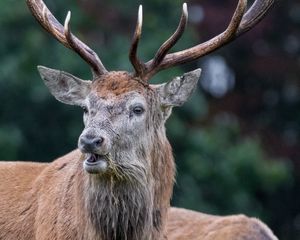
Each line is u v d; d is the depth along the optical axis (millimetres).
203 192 40031
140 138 18125
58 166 19297
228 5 46344
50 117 38562
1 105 38094
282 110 48094
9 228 19234
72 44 18453
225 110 47031
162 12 41156
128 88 18172
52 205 18781
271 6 19422
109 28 40625
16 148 37344
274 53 48094
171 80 18703
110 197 18062
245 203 40344
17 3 38406
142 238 18297
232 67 47844
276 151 46531
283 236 45688
